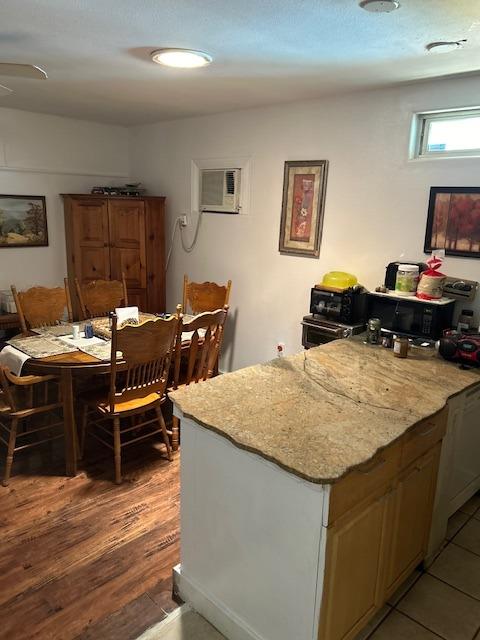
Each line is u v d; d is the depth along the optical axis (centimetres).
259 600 166
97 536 235
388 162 304
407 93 290
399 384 215
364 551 164
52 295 380
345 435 162
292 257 370
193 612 194
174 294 483
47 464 297
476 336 248
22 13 184
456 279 278
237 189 399
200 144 424
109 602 197
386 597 188
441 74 261
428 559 219
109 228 443
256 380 215
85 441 324
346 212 331
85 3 173
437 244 289
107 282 414
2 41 220
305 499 144
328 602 151
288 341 385
